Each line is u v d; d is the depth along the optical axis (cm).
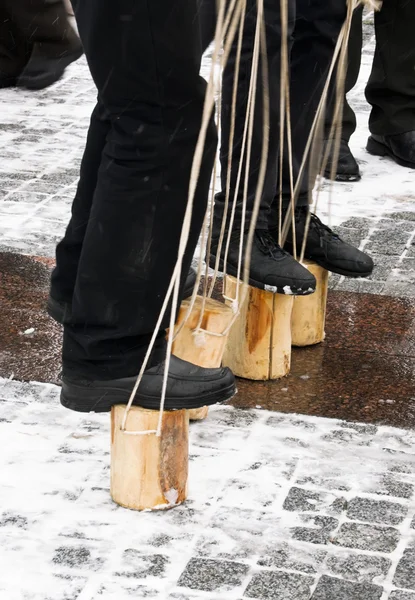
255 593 335
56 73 996
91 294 357
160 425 365
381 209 725
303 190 511
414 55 785
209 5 442
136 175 341
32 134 874
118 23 322
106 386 371
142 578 341
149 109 334
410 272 625
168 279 357
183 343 422
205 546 359
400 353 524
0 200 730
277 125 465
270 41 450
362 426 449
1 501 384
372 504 386
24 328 542
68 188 758
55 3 963
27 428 439
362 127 914
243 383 488
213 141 347
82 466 410
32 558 351
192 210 351
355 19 750
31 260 630
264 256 471
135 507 379
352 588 338
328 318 563
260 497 389
